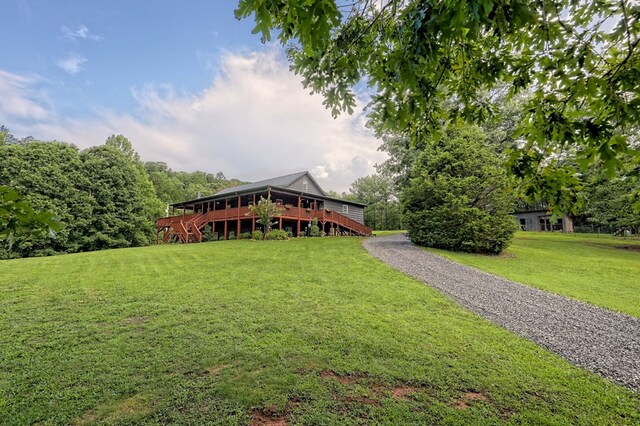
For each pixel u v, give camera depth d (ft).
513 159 7.07
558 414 7.83
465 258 33.24
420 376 9.50
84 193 62.34
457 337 12.64
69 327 13.37
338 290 19.60
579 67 6.06
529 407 8.11
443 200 37.91
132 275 23.81
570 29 5.87
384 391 8.71
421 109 6.88
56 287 20.13
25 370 9.74
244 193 61.72
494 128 51.26
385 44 6.68
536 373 9.87
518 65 6.89
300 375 9.48
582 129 5.92
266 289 19.77
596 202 52.54
